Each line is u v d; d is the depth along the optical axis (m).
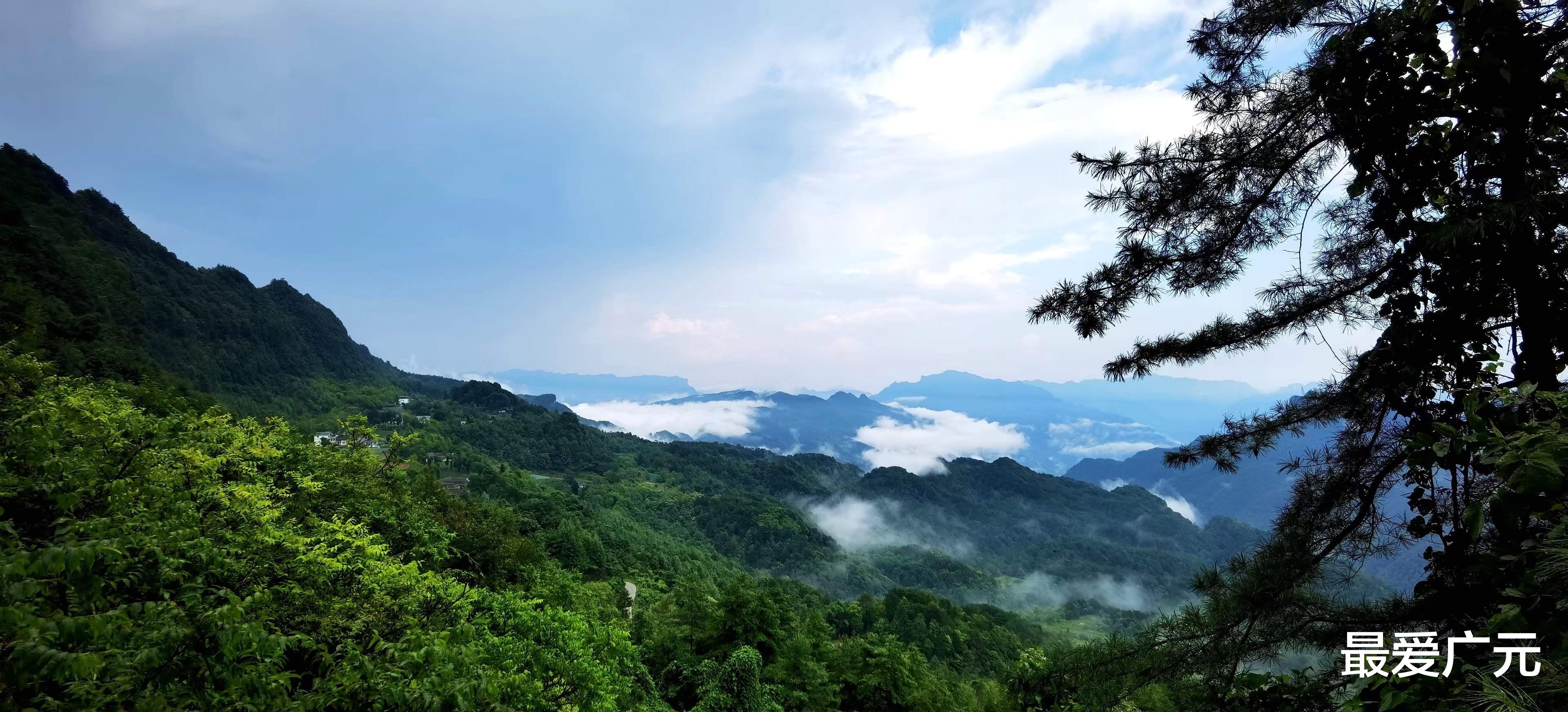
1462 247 3.98
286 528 12.40
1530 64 3.53
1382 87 4.11
